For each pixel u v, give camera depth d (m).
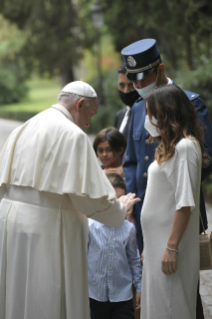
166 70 15.27
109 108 22.03
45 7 28.55
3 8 28.42
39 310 3.71
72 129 3.78
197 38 12.09
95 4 20.05
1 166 4.12
